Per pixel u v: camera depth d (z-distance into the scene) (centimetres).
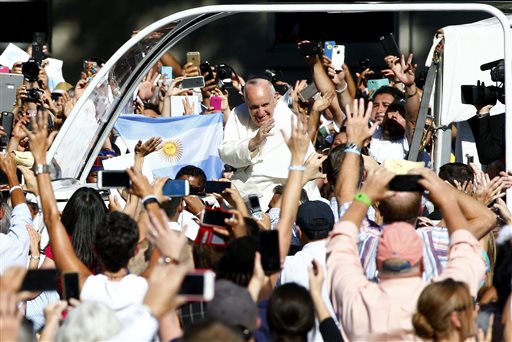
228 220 1453
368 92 2828
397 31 3900
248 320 1264
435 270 1548
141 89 2764
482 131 2205
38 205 2002
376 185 1412
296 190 1498
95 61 2980
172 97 2659
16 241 1761
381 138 2486
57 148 2027
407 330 1332
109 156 2389
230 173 2344
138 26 4050
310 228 1630
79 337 1219
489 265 1653
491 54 2339
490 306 1569
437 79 2366
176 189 1537
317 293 1401
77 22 4062
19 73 2828
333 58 2647
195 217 2036
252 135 2292
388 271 1354
